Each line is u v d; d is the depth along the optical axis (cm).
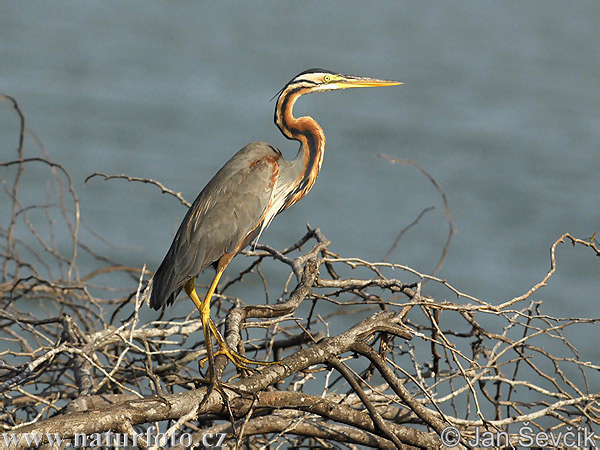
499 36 5509
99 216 2097
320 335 700
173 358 709
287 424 550
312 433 552
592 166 2750
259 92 3678
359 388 542
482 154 2886
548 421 1199
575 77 4256
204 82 3794
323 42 5053
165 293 623
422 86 3953
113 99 3331
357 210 2322
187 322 671
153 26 5231
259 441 608
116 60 4097
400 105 3566
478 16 6291
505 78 4216
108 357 671
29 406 623
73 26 4884
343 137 3052
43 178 2311
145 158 2603
